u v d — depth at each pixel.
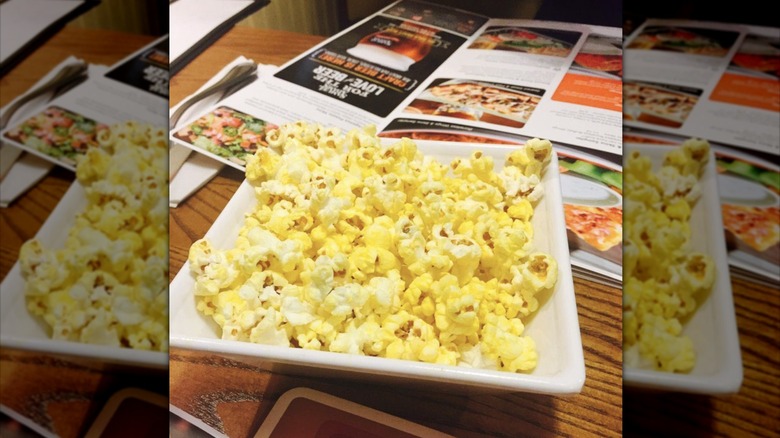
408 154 0.31
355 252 0.28
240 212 0.31
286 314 0.26
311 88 0.35
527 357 0.25
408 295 0.27
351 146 0.32
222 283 0.28
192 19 0.39
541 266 0.27
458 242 0.27
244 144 0.33
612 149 0.31
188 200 0.32
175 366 0.26
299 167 0.31
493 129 0.32
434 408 0.24
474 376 0.23
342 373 0.25
